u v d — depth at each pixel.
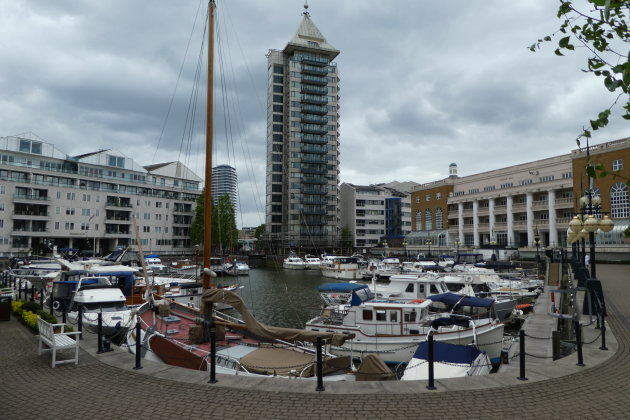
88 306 17.55
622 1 4.56
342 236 100.50
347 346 16.81
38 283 30.34
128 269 25.69
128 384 7.78
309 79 96.25
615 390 7.40
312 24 100.31
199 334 12.62
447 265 56.38
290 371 10.53
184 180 89.62
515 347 13.20
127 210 77.25
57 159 69.69
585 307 16.09
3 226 62.53
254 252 90.50
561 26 5.16
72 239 71.69
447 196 93.56
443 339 15.91
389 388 7.44
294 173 94.25
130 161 79.44
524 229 73.62
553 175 70.25
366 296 22.61
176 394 7.25
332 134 99.00
